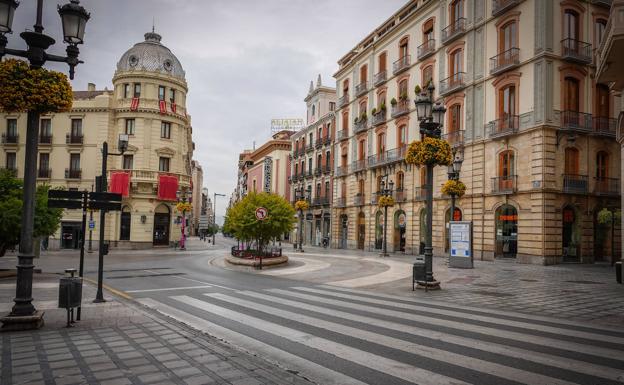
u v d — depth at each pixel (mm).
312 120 57656
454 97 29703
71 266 21469
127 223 40719
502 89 26141
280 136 72188
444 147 12852
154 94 42281
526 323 8133
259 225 20312
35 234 17672
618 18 10961
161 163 42594
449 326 7820
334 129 48156
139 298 11133
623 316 8945
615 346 6473
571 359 5809
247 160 89250
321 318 8531
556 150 23672
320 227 51938
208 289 12930
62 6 7094
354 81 44250
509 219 25453
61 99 7305
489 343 6633
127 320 7812
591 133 24406
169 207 42812
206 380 4680
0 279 15430
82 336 6586
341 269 19688
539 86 23672
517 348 6344
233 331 7438
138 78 41875
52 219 18188
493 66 26656
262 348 6379
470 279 15648
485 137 27016
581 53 24391
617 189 25328
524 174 24344
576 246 24281
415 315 8867
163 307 9781
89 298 10641
